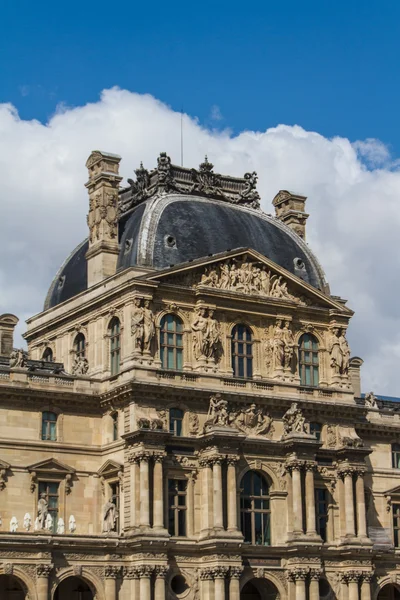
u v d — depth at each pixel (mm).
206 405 117875
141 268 118500
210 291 120000
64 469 115938
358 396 145875
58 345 130000
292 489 118500
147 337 116125
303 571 115750
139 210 126500
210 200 131000
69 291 130500
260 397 119875
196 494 115125
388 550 125375
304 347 126688
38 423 116062
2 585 109375
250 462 118000
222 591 111125
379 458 134375
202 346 118875
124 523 112812
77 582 114375
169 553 111500
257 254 124000
